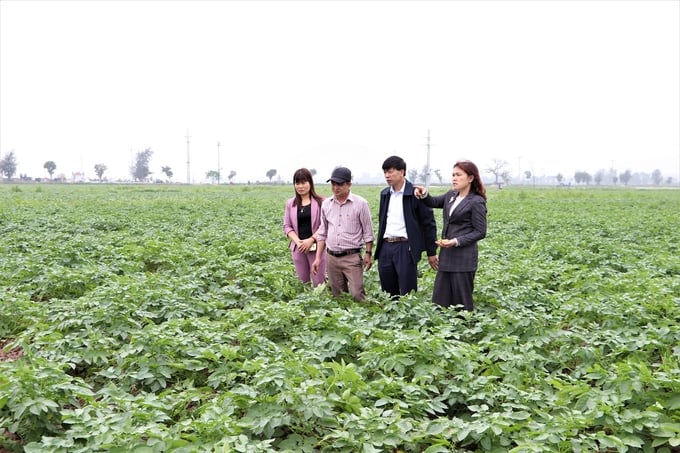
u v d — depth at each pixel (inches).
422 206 327.3
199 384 247.8
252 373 236.2
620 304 323.0
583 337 272.7
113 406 205.8
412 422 197.9
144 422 190.2
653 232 784.3
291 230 380.2
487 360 245.3
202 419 187.5
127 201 1413.6
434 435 190.4
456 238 302.0
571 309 330.3
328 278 361.4
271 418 195.0
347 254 346.0
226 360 247.3
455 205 310.3
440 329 265.9
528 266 469.1
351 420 189.0
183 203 1342.3
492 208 1309.1
